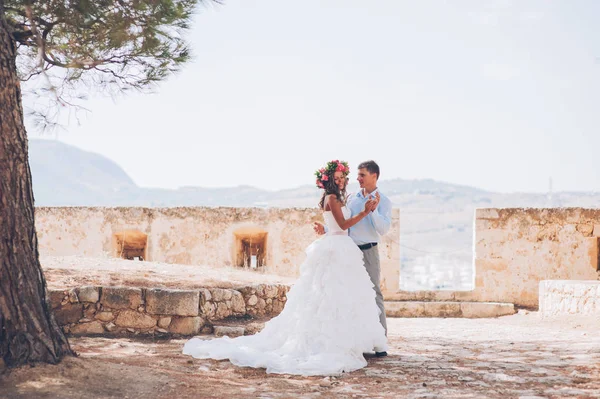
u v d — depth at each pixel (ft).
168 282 29.89
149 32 23.30
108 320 25.95
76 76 24.61
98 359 19.29
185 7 23.71
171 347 23.57
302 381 18.24
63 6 22.02
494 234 47.93
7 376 15.51
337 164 22.07
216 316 28.66
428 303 46.21
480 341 26.89
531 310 46.01
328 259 21.40
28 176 17.21
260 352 20.86
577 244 47.62
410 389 17.19
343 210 21.79
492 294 47.73
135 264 35.47
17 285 16.56
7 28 17.12
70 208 49.42
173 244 49.21
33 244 17.13
